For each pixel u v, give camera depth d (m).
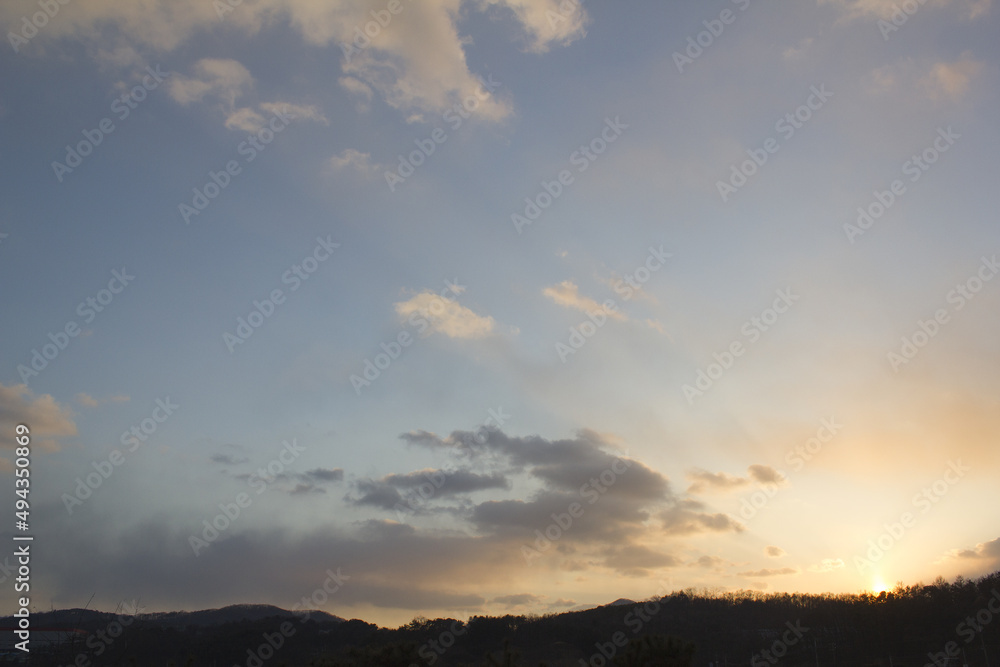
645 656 39.50
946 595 124.62
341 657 67.94
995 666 93.00
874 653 104.44
